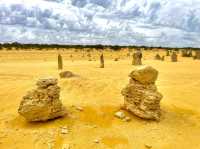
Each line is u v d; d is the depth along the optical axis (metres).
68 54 85.31
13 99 18.06
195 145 12.48
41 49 108.88
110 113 14.65
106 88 20.41
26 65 44.62
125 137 12.59
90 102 16.41
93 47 125.56
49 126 13.18
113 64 44.78
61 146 11.85
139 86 14.41
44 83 13.43
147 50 109.94
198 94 20.50
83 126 13.28
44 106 13.16
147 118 14.02
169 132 13.27
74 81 21.03
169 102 17.89
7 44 113.25
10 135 12.71
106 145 12.04
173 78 28.00
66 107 15.21
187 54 69.12
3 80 25.06
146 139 12.54
